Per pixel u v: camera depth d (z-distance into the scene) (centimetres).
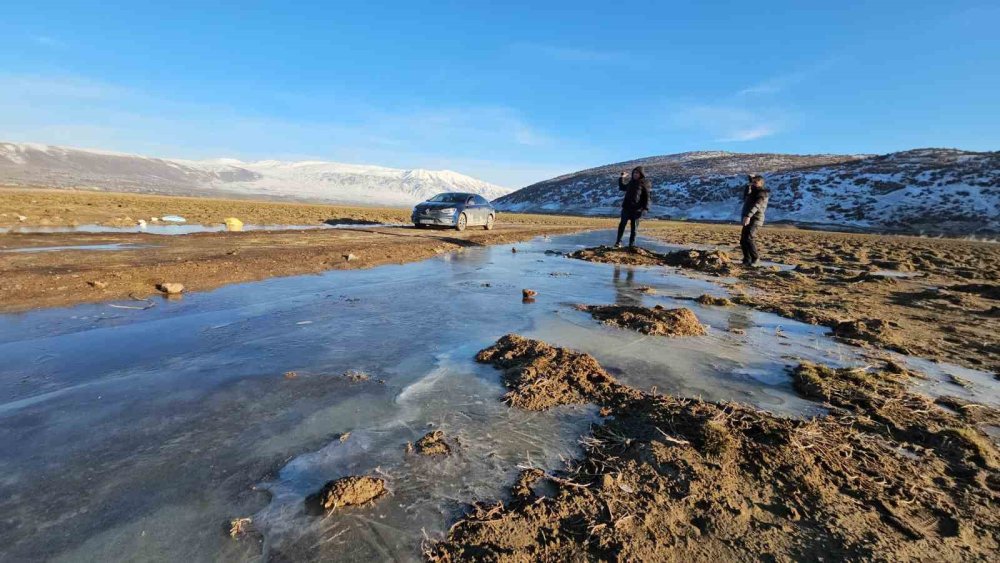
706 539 199
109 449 252
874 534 204
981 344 509
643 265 1095
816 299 743
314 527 200
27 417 282
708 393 354
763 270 1059
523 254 1234
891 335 528
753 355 453
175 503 212
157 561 180
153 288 610
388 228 1777
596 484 233
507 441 275
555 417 308
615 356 430
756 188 1123
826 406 338
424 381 357
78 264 699
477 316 552
